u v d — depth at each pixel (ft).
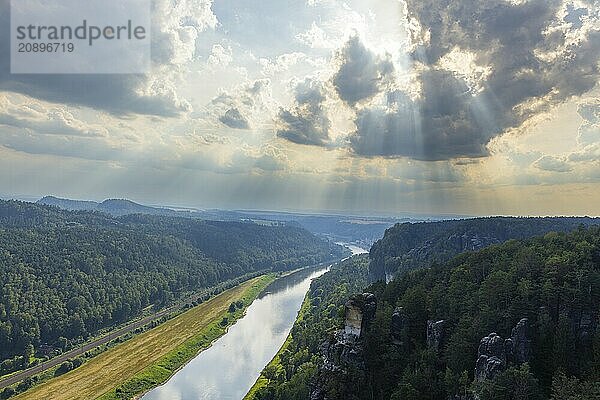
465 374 316.81
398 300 443.32
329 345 431.84
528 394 288.51
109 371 628.28
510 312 348.18
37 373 615.98
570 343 322.34
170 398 554.46
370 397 366.63
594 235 463.42
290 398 438.40
